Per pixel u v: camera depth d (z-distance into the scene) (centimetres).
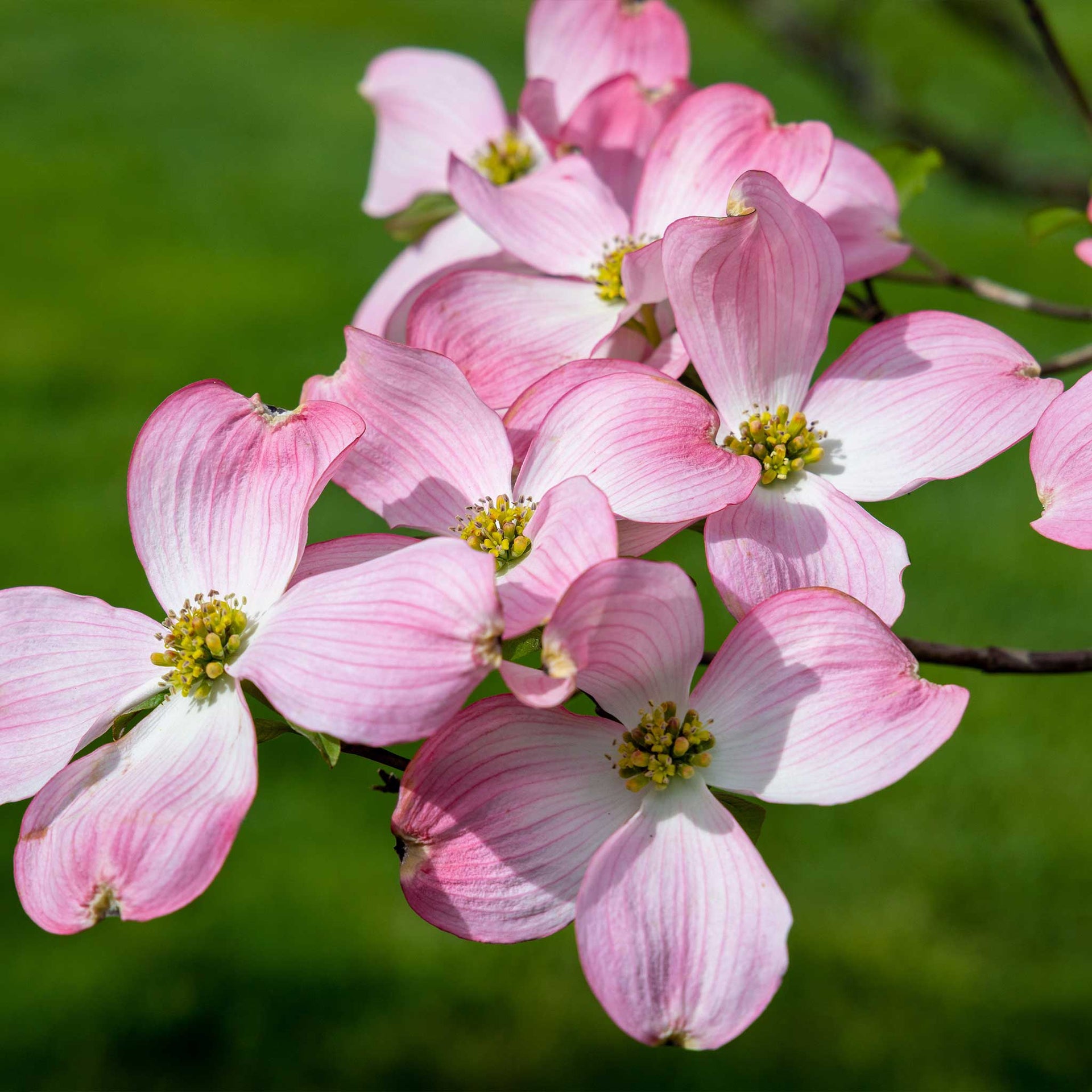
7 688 94
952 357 96
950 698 92
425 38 703
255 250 456
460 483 95
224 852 91
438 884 92
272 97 621
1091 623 256
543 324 98
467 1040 186
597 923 91
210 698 94
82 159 545
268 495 94
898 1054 180
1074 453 93
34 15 766
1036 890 207
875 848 217
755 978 91
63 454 324
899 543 94
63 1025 191
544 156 106
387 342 94
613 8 105
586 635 91
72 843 92
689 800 92
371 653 90
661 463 93
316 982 195
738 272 95
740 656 92
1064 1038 181
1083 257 97
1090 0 534
